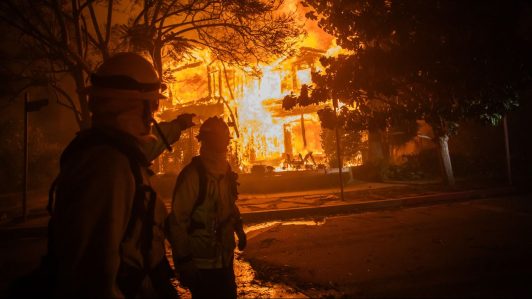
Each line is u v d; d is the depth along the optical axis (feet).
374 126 36.78
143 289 4.97
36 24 37.63
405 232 23.00
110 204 4.06
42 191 66.03
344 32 35.70
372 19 31.12
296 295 13.85
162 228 5.54
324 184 51.31
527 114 60.90
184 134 66.44
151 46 31.55
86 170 4.13
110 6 35.99
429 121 37.11
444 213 28.86
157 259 5.31
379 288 13.82
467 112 35.12
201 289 8.34
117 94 4.85
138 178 4.57
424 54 29.71
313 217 31.45
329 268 16.66
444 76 30.22
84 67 32.94
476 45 25.79
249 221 31.65
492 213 27.43
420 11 27.58
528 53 24.27
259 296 13.99
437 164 57.21
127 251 4.57
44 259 4.31
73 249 3.79
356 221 27.94
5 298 4.17
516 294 12.49
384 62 31.60
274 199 41.34
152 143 6.32
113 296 3.87
